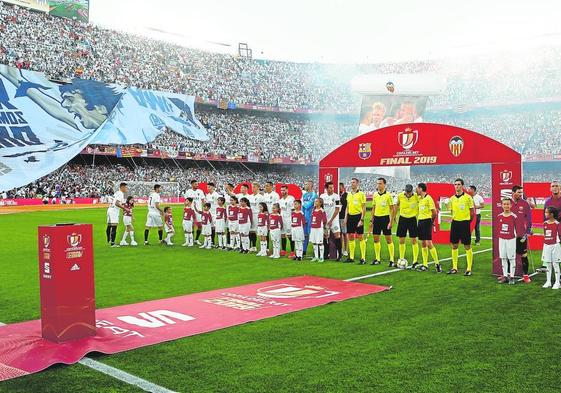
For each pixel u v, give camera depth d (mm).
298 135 58719
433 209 11555
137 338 6273
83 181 41719
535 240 15562
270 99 58156
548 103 50656
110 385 4773
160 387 4719
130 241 18297
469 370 5117
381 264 12867
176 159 50938
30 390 4660
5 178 32375
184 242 18406
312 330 6609
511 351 5723
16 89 38875
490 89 56062
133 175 45438
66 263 6117
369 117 28172
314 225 13523
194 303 8289
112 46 49844
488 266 12414
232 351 5770
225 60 59750
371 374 5020
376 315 7410
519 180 10992
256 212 15867
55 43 45094
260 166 56750
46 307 6152
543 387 4668
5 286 9930
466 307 7934
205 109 55656
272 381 4852
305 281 10336
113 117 43562
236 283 10164
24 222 24641
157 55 53469
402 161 12977
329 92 62156
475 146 11750
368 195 48781
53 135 37906
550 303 8234
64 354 5605
